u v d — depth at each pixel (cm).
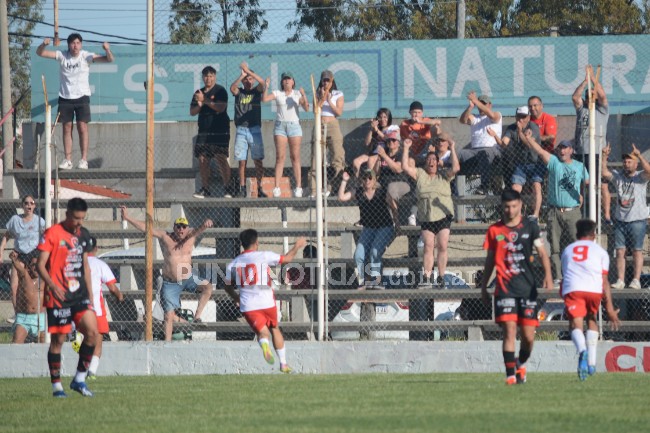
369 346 5228
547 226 5759
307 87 6931
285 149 6462
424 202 5741
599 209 5322
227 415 3209
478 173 6238
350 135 6912
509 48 6831
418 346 5212
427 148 6291
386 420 2978
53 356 3909
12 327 5906
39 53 6712
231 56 6950
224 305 6159
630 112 6744
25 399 3888
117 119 7062
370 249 5847
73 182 7931
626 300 5759
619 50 6750
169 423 3070
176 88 6975
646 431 2708
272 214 8819
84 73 6750
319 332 5372
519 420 2912
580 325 3941
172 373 5303
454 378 4447
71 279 3850
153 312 6250
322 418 3066
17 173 6788
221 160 6512
